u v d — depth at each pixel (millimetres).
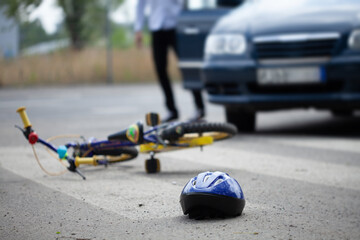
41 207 4320
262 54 8531
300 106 8508
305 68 8328
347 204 4492
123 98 17016
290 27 8445
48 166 6156
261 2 9422
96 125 10078
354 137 8625
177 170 5875
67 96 17719
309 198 4660
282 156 6816
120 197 4609
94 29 28750
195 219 3898
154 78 28094
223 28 9000
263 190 4910
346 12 8516
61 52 25906
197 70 10312
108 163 5973
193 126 5531
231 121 9242
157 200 4492
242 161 6445
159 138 5516
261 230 3656
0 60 23953
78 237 3562
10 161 6488
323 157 6754
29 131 5367
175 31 10602
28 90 21000
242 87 8688
